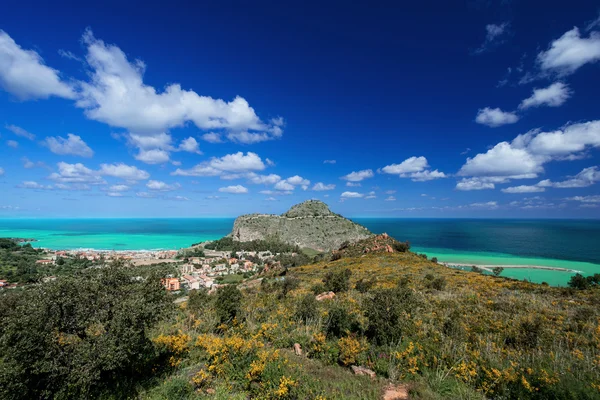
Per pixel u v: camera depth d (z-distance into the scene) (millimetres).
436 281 22406
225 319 13867
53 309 6750
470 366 7914
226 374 7824
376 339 10305
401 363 8477
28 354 6199
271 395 6773
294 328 12109
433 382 7496
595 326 11281
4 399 6004
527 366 7953
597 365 7801
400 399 6785
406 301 13234
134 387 7148
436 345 9531
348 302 16438
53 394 6566
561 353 8742
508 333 10586
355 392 7062
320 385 7312
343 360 9156
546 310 14016
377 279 28266
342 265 43469
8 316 6547
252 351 8648
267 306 17016
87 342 6777
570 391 6496
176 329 12531
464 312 13945
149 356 8320
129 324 7266
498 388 7191
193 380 7375
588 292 19922
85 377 6363
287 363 8406
